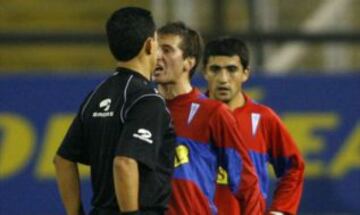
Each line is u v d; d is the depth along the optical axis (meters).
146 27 17.59
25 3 45.38
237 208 20.00
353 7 43.84
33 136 36.69
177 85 19.92
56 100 36.84
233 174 19.78
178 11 43.62
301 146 36.94
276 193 22.69
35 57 43.56
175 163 19.44
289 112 37.06
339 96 37.16
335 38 39.72
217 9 38.97
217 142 19.72
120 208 17.00
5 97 36.75
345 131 37.09
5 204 36.31
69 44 39.41
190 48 19.92
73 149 18.17
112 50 17.69
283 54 40.94
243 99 23.05
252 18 39.78
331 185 36.84
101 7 45.53
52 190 36.44
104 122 17.48
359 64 42.59
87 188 35.66
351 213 36.75
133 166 16.86
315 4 43.53
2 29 43.81
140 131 17.02
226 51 22.72
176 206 19.27
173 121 19.78
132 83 17.47
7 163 36.50
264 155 22.80
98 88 17.94
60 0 45.59
